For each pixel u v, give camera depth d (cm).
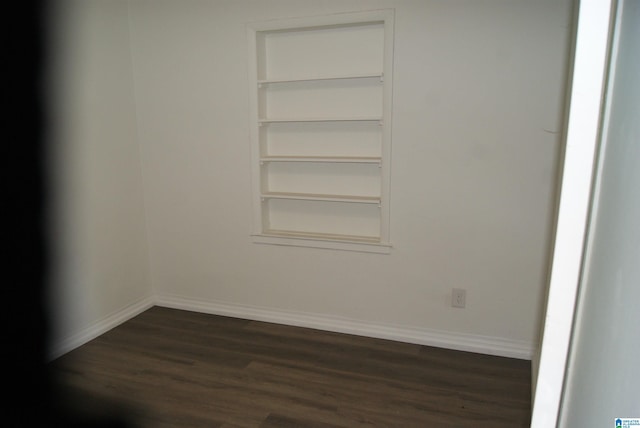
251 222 315
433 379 247
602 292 71
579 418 75
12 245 72
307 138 304
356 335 301
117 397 229
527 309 263
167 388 239
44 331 77
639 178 60
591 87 67
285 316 319
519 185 253
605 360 70
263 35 298
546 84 238
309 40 290
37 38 75
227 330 310
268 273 318
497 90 246
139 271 339
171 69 313
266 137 313
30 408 75
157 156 330
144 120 328
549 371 77
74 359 268
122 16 309
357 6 263
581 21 66
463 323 278
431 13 250
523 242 258
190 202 329
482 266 268
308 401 228
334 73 288
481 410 220
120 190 316
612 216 68
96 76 289
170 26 307
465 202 264
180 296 346
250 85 296
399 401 227
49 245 79
